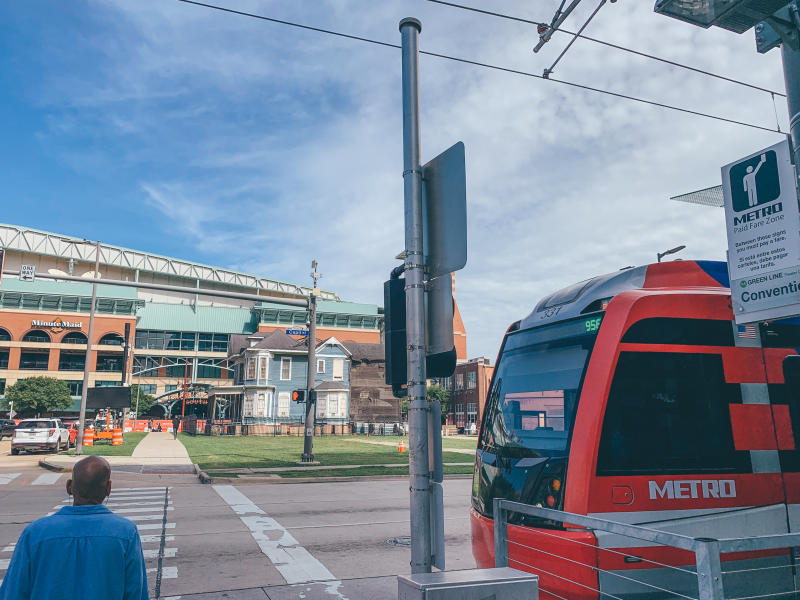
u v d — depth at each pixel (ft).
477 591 8.25
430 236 15.01
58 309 304.71
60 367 304.71
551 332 18.83
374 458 83.51
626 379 16.19
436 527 13.42
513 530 16.24
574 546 14.71
